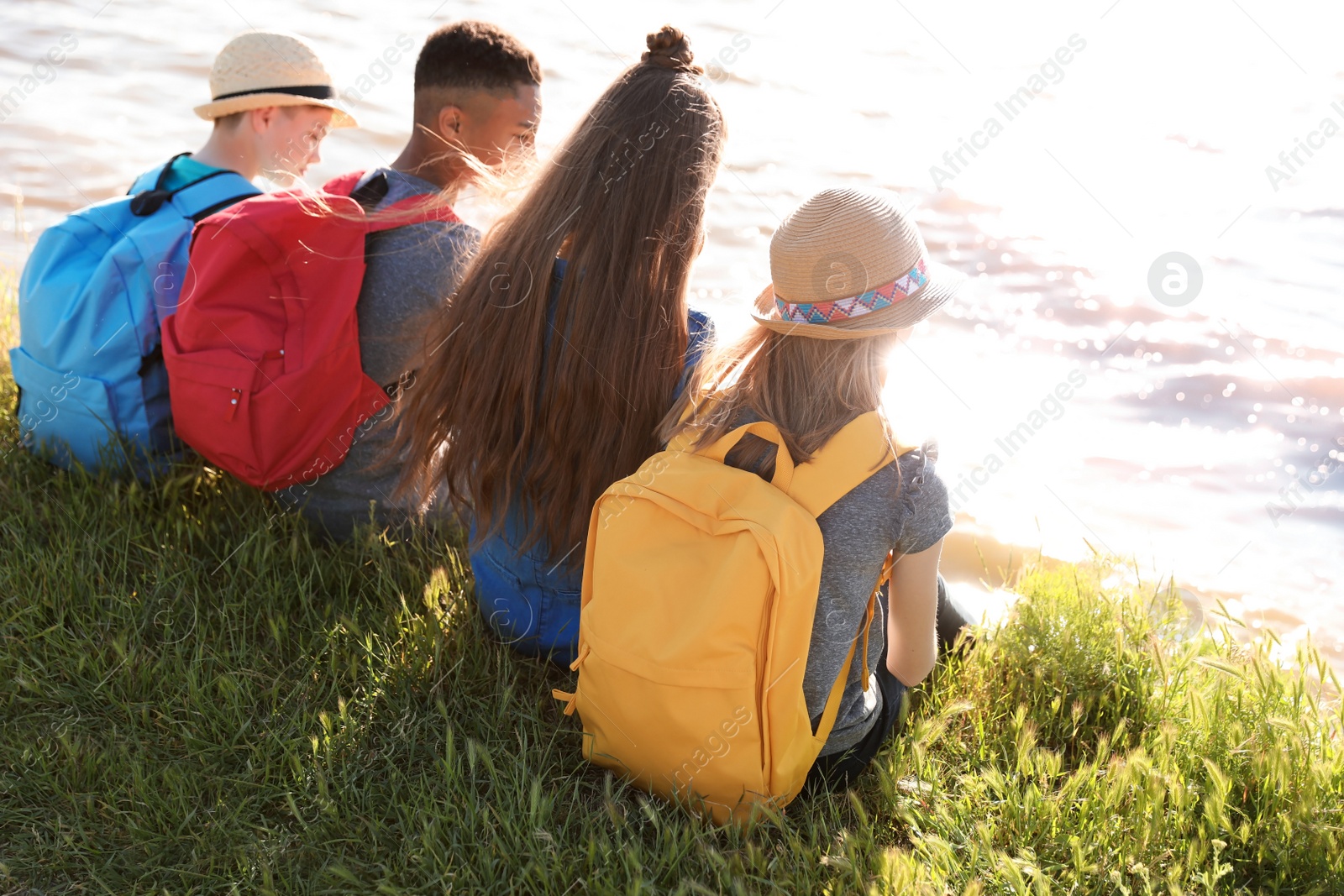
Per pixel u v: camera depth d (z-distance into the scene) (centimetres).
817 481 197
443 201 265
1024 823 218
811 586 191
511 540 238
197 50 802
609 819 216
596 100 223
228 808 213
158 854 203
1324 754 228
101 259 288
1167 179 684
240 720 232
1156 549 365
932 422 427
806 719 204
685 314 219
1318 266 570
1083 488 397
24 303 294
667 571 197
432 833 203
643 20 980
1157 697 250
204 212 283
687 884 190
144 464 293
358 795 218
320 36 864
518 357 218
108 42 799
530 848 202
